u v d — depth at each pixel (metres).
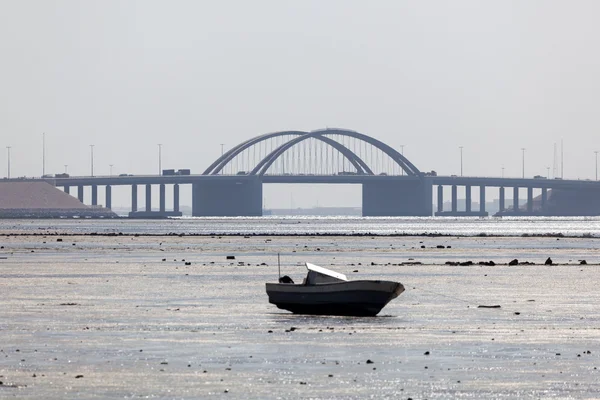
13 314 134.75
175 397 84.81
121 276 199.62
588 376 93.56
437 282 190.38
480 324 127.56
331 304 135.38
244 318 132.38
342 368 96.81
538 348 108.38
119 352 104.44
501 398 84.94
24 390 86.81
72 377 91.81
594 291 172.75
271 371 95.31
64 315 134.00
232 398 84.50
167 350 105.81
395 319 132.62
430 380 91.62
